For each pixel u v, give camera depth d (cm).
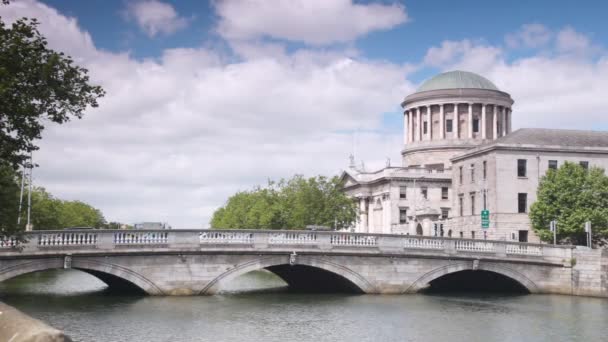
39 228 9331
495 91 13700
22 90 2466
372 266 5200
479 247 5528
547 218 7888
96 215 16900
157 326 3506
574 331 3569
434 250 5356
